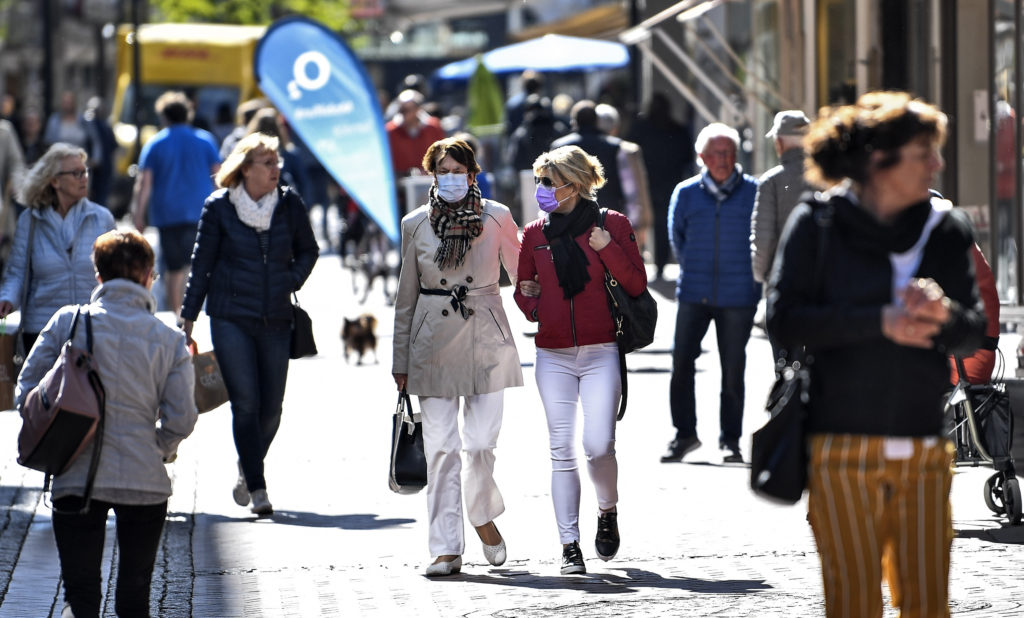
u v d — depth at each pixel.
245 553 25.31
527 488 29.94
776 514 27.27
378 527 27.14
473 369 23.50
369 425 37.72
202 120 61.28
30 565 24.77
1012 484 25.62
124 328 17.94
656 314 23.42
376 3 121.94
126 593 18.19
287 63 54.25
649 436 35.56
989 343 24.86
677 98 75.88
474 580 23.25
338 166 54.69
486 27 190.62
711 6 55.72
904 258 14.36
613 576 23.23
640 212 53.28
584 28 86.81
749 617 20.62
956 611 20.66
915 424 14.27
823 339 14.20
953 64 46.06
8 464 33.19
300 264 28.66
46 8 91.31
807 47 54.06
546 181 23.16
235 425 28.25
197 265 28.00
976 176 45.84
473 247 23.70
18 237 28.27
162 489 18.05
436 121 60.94
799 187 31.09
